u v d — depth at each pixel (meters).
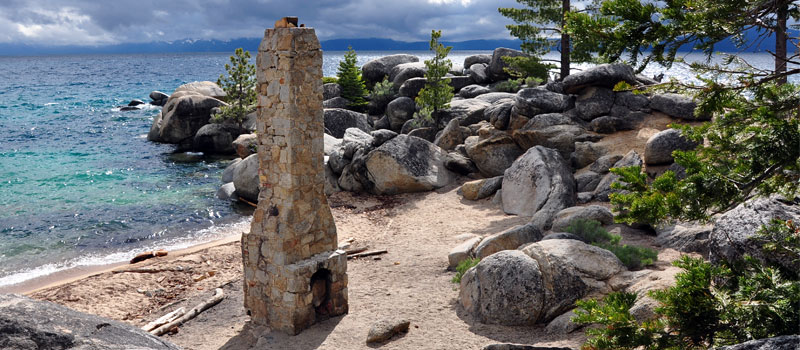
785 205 10.02
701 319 6.05
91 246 21.25
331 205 25.69
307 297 12.76
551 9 35.53
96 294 15.55
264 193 13.07
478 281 12.57
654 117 25.81
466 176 28.09
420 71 45.50
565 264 11.80
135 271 17.30
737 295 5.99
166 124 44.72
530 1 36.41
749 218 10.14
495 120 28.45
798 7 5.94
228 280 16.72
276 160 12.63
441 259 17.44
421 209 24.02
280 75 12.11
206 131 41.09
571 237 14.35
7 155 39.16
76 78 146.75
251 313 13.52
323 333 12.55
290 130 12.18
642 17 5.99
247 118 42.53
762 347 4.52
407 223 22.25
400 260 17.77
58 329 3.53
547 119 26.42
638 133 24.81
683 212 6.03
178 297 15.62
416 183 26.44
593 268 11.79
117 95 91.56
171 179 32.56
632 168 6.76
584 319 6.58
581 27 6.36
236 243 20.23
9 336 3.33
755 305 5.80
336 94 46.41
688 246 14.25
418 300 14.07
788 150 5.81
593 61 34.41
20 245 21.25
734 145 6.40
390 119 39.69
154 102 75.50
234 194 28.31
